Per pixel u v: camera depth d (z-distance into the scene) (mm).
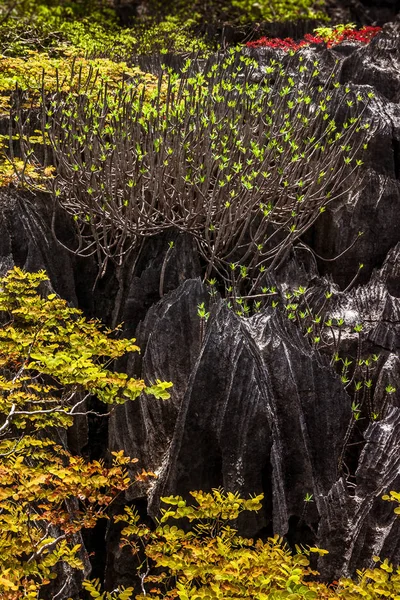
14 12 10789
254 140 5504
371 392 4965
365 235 5754
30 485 2873
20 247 5117
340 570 3893
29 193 5371
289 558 2918
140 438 4434
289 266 5582
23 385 3781
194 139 5188
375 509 3848
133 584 4230
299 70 6273
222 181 4633
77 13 11922
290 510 4137
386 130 5898
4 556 2848
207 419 4012
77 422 4590
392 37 7699
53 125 5145
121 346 3688
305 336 4609
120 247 5359
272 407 4125
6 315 4324
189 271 5180
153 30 10391
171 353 4430
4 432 3551
